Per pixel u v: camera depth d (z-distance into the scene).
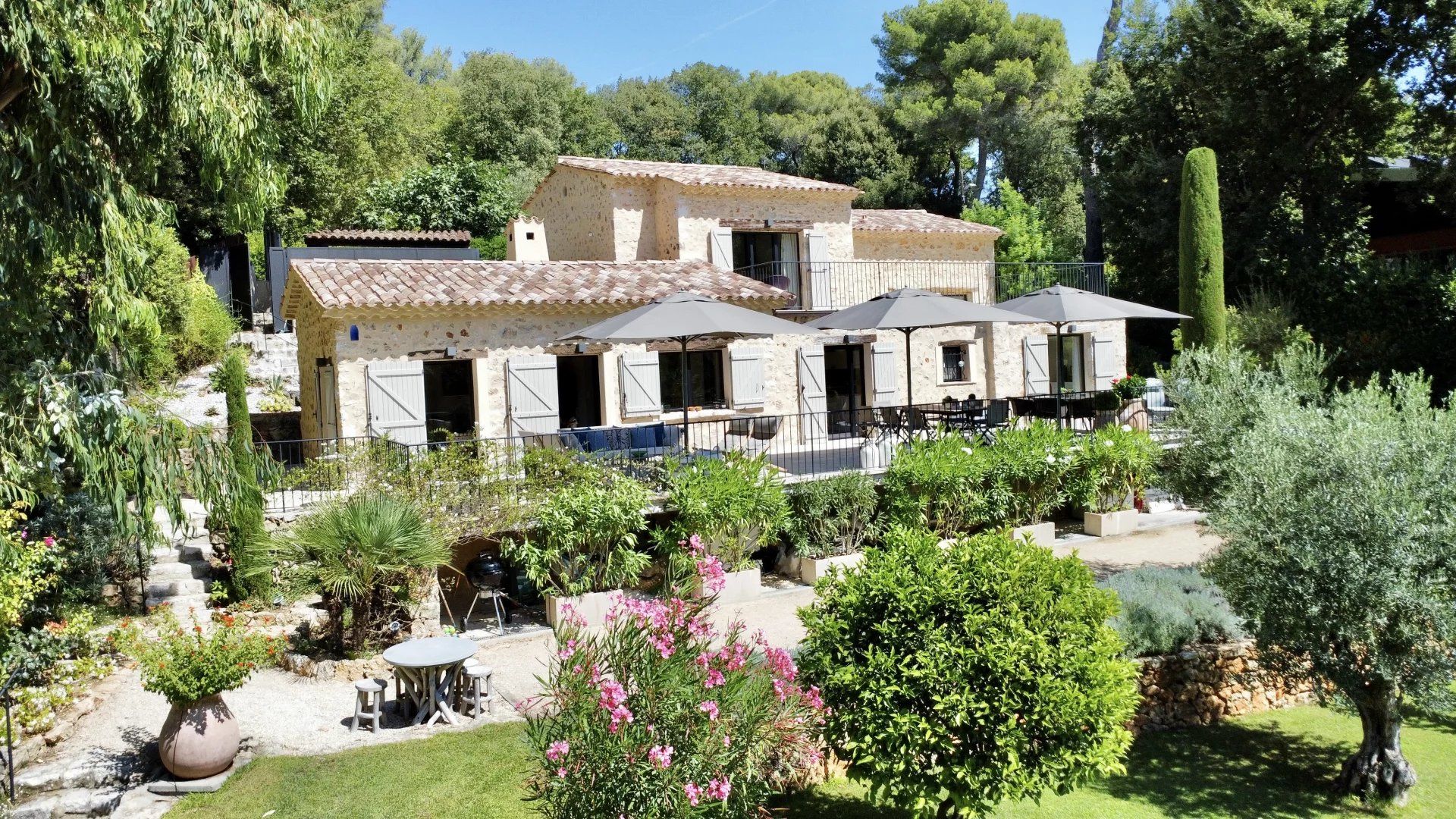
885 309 14.17
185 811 6.64
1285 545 7.69
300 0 8.75
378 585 9.63
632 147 45.28
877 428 15.48
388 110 31.77
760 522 11.84
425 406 14.62
